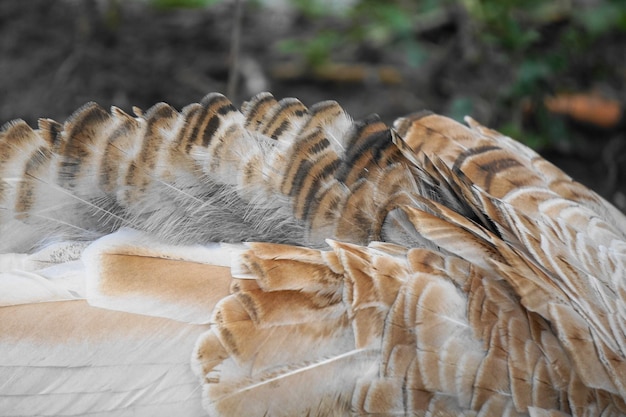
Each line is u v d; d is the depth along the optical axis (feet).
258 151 8.65
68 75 10.36
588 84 10.52
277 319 8.47
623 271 8.78
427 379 8.48
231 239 8.64
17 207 8.61
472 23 10.55
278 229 8.65
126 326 8.46
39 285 8.49
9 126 8.61
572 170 10.25
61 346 8.45
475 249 8.59
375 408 8.48
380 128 8.68
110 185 8.61
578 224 8.86
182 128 8.63
